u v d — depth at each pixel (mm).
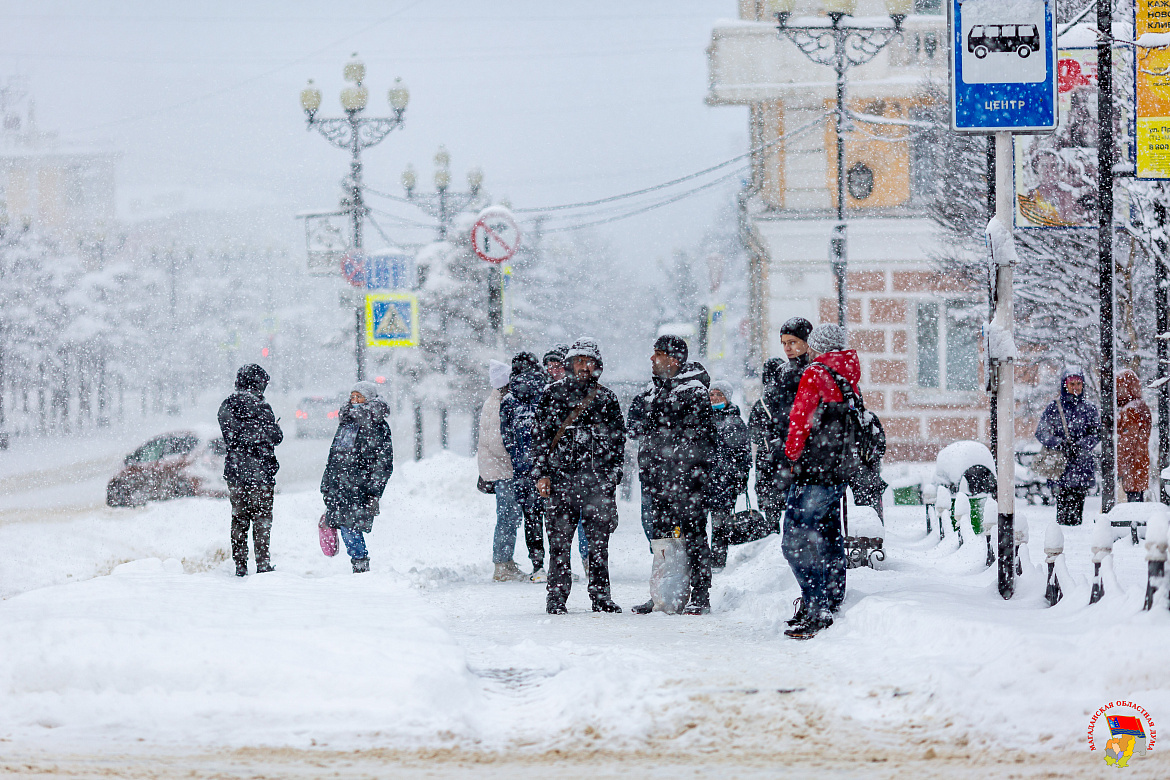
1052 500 30469
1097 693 8422
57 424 103625
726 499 19203
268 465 18922
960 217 36844
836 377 11891
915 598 11664
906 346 44312
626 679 9211
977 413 43906
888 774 7215
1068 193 19484
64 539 24641
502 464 19094
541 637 12391
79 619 10539
